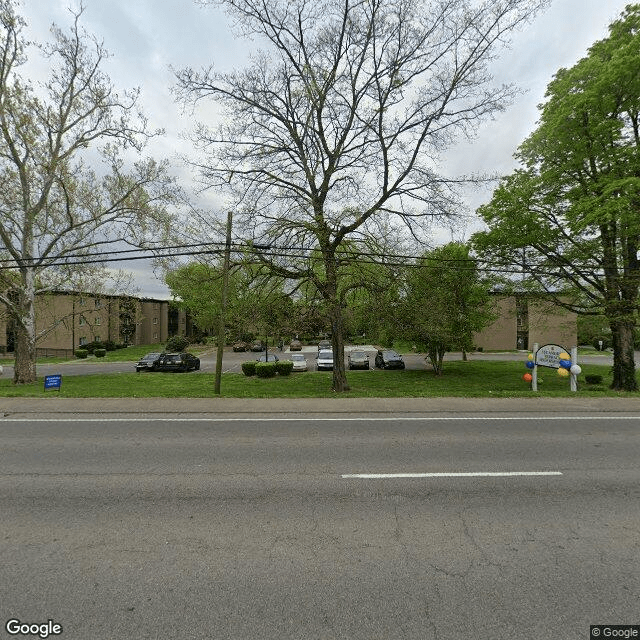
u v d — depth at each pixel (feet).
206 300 155.74
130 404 34.91
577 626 8.72
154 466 19.31
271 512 14.33
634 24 49.47
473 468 18.95
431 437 24.70
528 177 54.95
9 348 150.71
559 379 74.02
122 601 9.50
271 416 30.73
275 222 44.16
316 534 12.74
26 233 59.00
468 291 75.46
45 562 11.13
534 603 9.43
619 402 35.86
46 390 43.62
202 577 10.44
